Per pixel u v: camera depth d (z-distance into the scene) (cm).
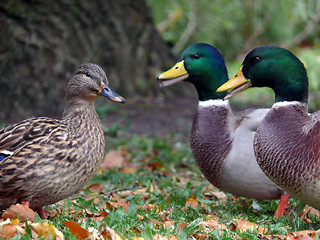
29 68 1827
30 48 1833
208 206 948
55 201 763
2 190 723
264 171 793
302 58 3114
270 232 775
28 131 738
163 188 1075
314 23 3712
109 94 808
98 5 2023
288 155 751
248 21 3516
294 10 3678
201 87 963
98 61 2011
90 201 882
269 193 893
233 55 3388
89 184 1070
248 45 3475
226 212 909
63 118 817
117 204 887
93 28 2009
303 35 3681
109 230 680
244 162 875
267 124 789
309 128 746
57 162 731
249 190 898
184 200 936
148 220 795
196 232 751
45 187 732
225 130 908
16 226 672
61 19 1923
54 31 1898
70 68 1917
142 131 1711
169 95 2222
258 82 832
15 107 1791
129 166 1284
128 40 2128
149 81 2170
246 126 885
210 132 916
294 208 954
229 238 706
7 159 715
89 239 671
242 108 2183
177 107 2053
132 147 1494
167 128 1769
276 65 802
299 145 744
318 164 718
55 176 732
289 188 763
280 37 3569
